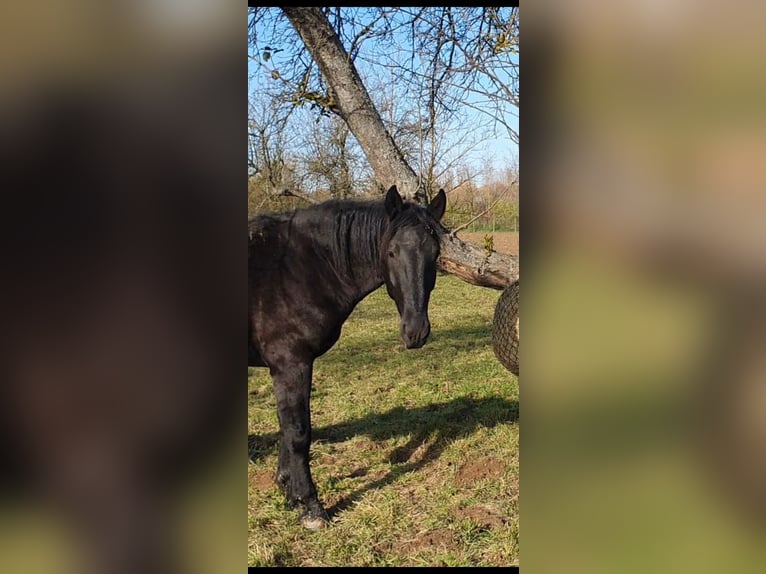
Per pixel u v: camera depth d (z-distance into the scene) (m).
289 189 4.62
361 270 3.03
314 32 3.77
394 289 2.88
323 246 3.00
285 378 3.04
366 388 5.54
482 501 3.29
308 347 3.06
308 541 2.92
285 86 4.25
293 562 2.72
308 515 3.06
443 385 5.51
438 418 4.62
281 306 3.00
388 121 4.78
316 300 3.02
